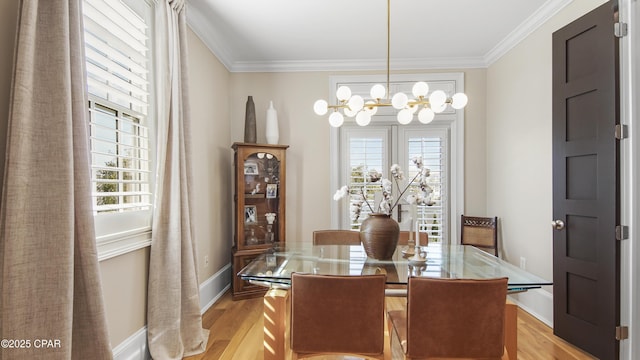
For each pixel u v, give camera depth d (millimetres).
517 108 3201
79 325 1443
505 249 3418
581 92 2227
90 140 1633
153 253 2109
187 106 2410
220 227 3541
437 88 3881
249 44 3438
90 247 1434
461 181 3846
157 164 2141
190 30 2824
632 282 1984
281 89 3969
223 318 2859
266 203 3705
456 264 2000
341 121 2354
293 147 3971
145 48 2068
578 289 2258
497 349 1407
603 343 2064
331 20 2932
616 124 2008
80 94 1411
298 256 2229
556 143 2432
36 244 1240
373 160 3984
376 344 1479
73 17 1384
